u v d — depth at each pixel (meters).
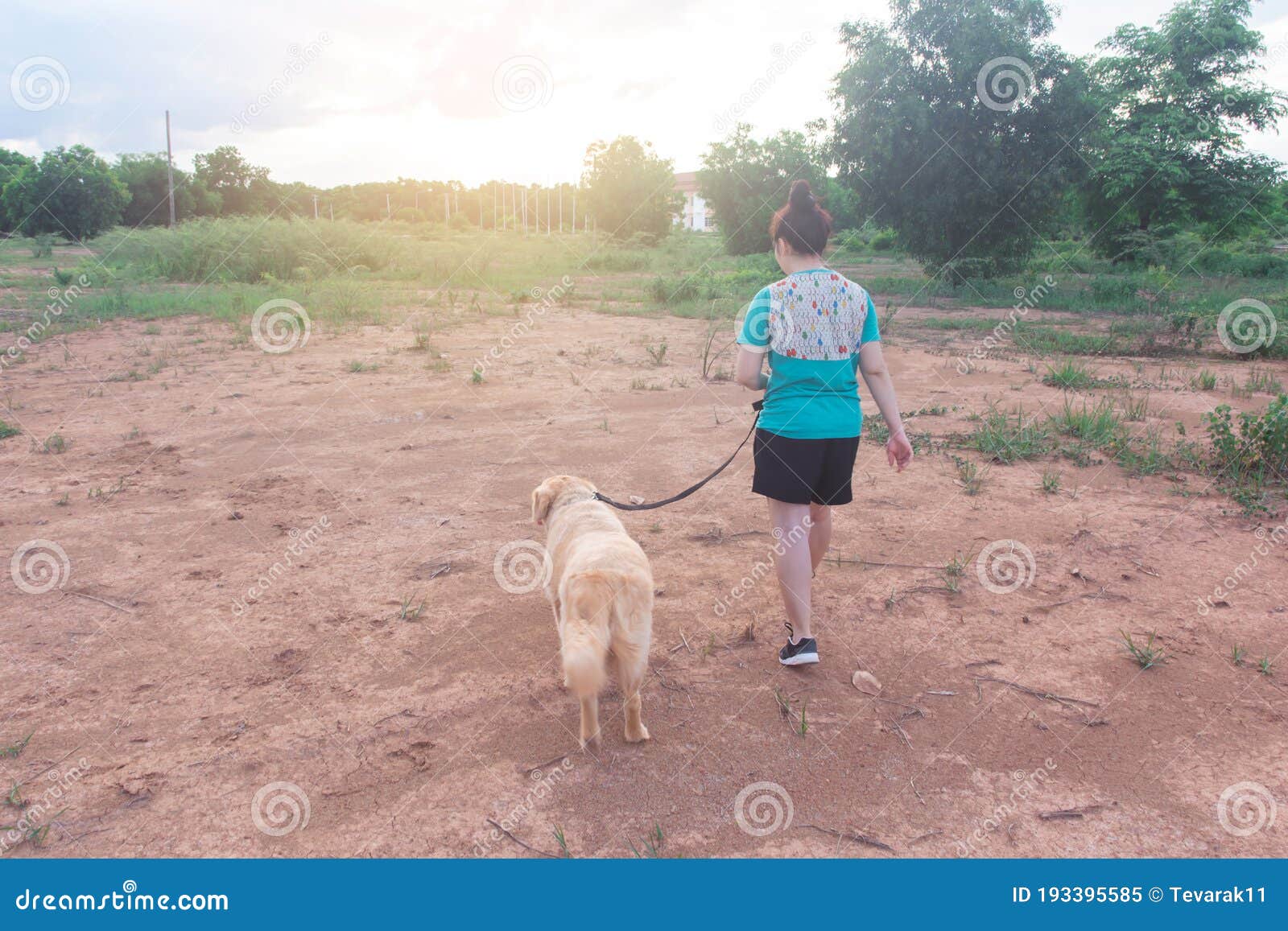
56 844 2.86
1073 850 2.84
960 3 23.17
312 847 2.85
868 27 24.50
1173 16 30.11
